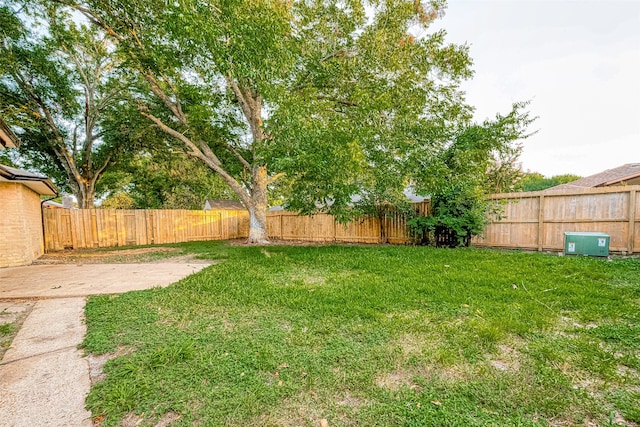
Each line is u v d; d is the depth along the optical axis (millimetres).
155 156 15930
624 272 4422
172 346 2314
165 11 6742
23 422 1523
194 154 10305
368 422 1489
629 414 1497
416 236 9320
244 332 2590
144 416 1558
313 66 8422
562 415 1515
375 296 3484
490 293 3482
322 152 6547
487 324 2584
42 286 4414
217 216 13852
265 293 3742
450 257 5992
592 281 3945
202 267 5977
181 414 1565
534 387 1729
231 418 1526
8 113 11758
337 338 2432
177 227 12602
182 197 23938
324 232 11758
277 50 6480
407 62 8195
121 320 2910
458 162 7660
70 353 2293
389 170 7617
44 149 14094
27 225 7160
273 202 18938
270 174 11836
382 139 7398
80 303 3576
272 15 6363
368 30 8227
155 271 5602
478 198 7617
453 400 1634
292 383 1817
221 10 6000
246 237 14633
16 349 2365
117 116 12938
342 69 8312
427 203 9250
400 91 8094
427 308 3088
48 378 1936
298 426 1473
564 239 6406
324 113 7965
